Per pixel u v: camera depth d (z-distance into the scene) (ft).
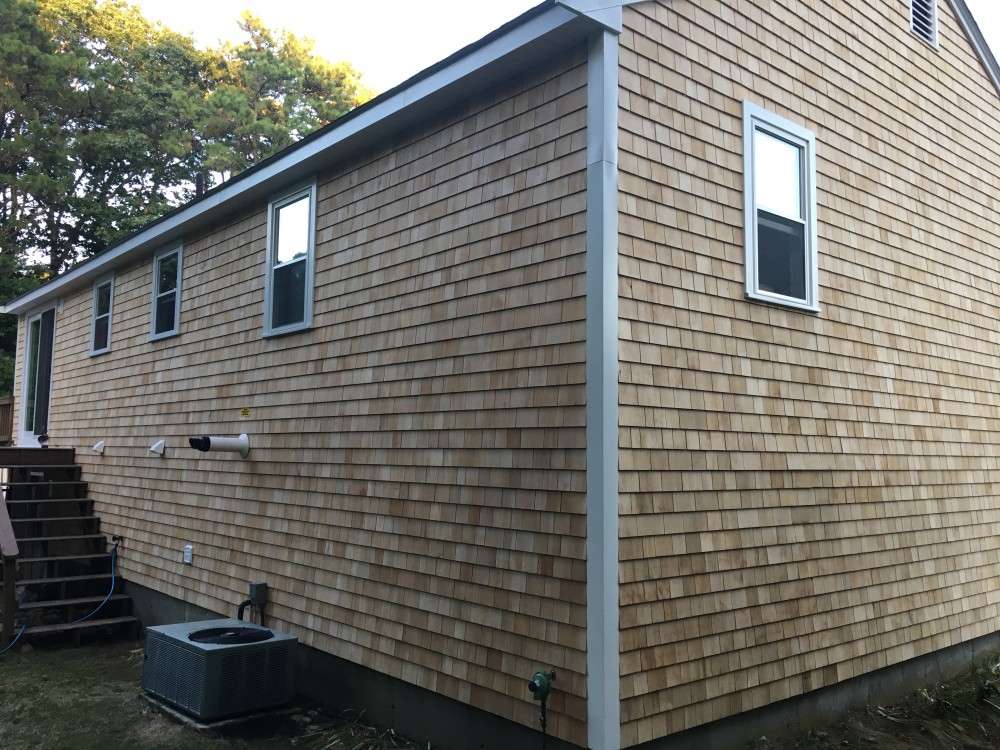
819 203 18.15
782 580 15.99
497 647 14.52
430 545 16.35
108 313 33.14
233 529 23.00
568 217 14.11
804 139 17.88
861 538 18.11
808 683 16.25
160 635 18.86
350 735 16.71
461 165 16.78
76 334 35.86
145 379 29.30
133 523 28.53
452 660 15.44
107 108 77.05
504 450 14.88
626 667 12.83
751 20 16.97
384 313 18.52
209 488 24.45
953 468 21.45
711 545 14.61
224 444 22.30
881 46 20.77
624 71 14.11
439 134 17.48
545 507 13.91
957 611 20.93
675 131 14.90
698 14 15.72
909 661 19.16
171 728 17.35
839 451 17.81
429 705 15.88
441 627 15.81
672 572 13.82
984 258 24.00
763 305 16.39
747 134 16.43
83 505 32.01
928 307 21.33
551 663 13.38
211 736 16.87
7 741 16.67
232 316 24.56
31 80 70.49
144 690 19.25
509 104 15.71
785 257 17.22
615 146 13.75
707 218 15.34
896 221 20.53
